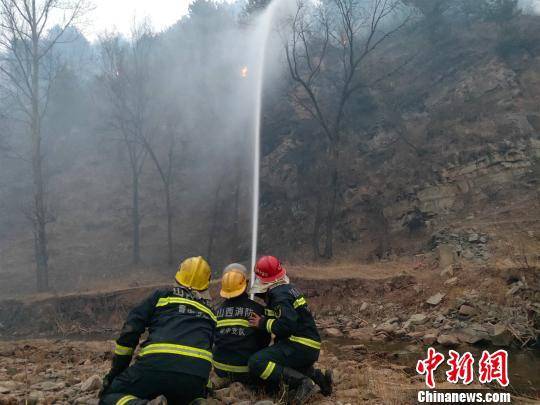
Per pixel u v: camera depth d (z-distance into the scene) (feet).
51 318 67.10
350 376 23.38
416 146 92.02
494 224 67.82
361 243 85.51
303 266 74.69
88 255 101.14
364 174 95.14
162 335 13.06
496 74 93.40
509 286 47.57
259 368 16.93
